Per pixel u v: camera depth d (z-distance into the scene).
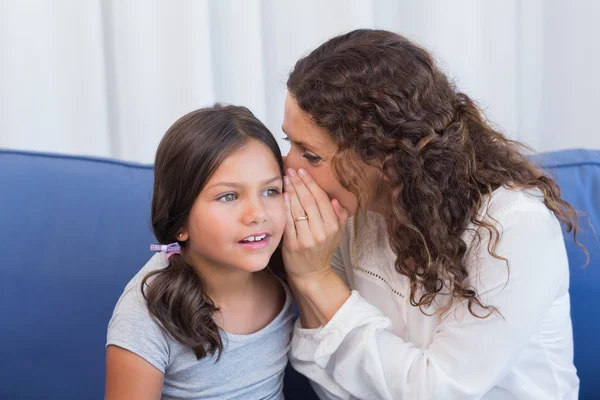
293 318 1.17
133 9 1.71
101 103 1.74
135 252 1.21
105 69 1.77
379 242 1.14
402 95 0.97
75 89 1.72
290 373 1.26
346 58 0.99
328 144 0.99
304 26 1.84
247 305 1.08
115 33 1.76
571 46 2.05
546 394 1.08
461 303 1.02
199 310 0.99
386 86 0.97
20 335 1.17
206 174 0.94
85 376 1.19
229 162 0.95
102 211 1.22
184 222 0.99
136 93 1.76
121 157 1.83
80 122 1.74
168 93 1.77
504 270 0.98
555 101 2.08
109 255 1.20
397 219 1.02
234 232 0.95
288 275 1.06
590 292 1.24
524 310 0.98
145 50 1.73
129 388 0.96
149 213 1.23
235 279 1.04
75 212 1.21
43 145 1.72
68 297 1.18
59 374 1.18
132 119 1.78
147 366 0.96
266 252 0.97
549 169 1.27
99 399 1.19
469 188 1.02
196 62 1.72
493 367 0.99
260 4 1.80
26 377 1.17
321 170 1.02
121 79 1.78
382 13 1.90
